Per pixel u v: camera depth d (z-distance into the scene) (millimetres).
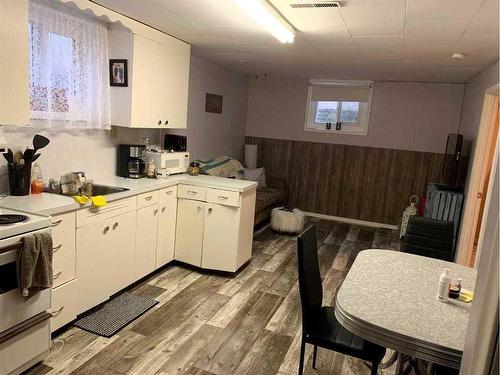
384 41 3592
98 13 3010
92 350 2539
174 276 3834
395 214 6484
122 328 2826
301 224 5562
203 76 5504
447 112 6070
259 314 3197
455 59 4156
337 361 2639
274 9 2816
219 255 3881
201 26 3502
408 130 6293
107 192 3324
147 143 4363
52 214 2447
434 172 6223
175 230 4012
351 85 6469
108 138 3762
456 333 1613
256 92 7094
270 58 4934
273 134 7082
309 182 6934
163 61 3854
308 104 6797
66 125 3146
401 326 1643
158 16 3252
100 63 3410
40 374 2270
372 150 6504
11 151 2691
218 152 6273
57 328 2615
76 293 2748
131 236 3309
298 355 2678
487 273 689
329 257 4754
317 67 5391
